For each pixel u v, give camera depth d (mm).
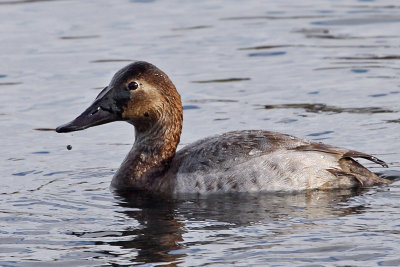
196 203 11773
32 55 21312
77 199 12219
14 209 11742
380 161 12266
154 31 23312
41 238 10422
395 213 10922
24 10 25594
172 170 12602
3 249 10055
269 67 20109
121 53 21266
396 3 25703
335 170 12211
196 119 16625
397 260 9297
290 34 22828
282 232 10312
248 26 23703
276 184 12086
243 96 18062
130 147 15359
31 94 18500
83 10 25641
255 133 12625
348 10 25141
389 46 21359
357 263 9250
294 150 12250
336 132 15398
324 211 11133
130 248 9930
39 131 16281
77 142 15695
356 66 19812
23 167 14125
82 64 20500
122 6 26156
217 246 9875
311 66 20031
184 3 26594
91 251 9891
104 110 12961
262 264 9281
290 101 17562
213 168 12266
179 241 10109
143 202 11969
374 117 16156
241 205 11562
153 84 12883
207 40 22438
